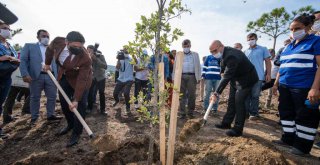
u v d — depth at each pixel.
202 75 6.46
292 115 3.53
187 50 5.31
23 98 7.79
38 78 4.54
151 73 2.54
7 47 4.03
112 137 3.22
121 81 5.53
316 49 3.03
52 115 4.66
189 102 5.38
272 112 6.25
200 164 2.86
